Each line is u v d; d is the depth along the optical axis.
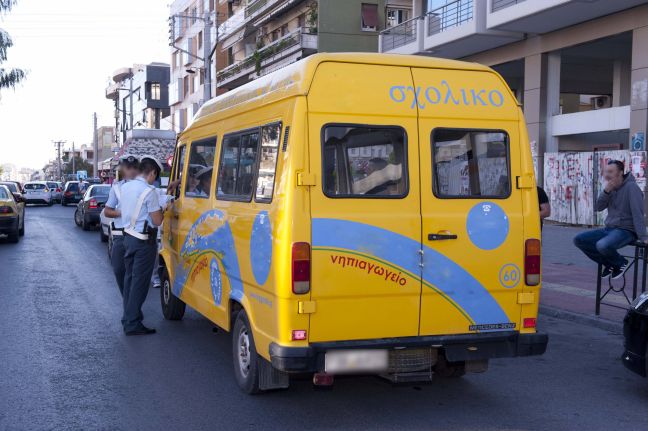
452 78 5.33
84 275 12.88
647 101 17.69
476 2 20.83
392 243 5.02
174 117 61.03
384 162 5.07
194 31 54.72
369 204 4.98
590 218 19.83
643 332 5.81
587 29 19.53
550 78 21.47
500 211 5.33
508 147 5.41
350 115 4.99
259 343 5.27
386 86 5.12
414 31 25.72
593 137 22.48
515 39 21.69
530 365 7.04
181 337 7.98
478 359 5.34
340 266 4.89
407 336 5.11
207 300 6.70
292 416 5.37
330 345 4.90
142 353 7.24
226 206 6.16
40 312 9.34
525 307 5.41
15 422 5.18
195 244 7.14
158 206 8.04
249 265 5.46
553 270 12.80
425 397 5.91
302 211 4.82
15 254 16.31
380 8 32.22
